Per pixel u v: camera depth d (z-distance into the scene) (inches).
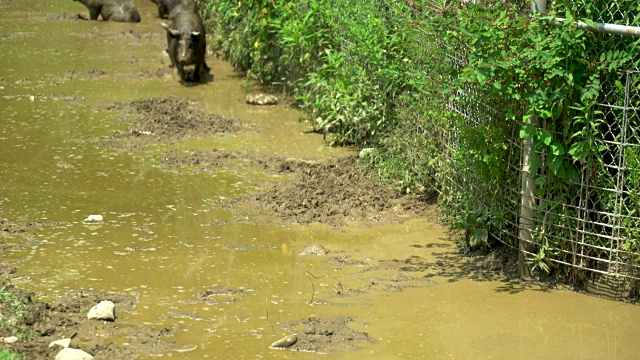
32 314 279.4
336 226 389.1
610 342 275.7
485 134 335.6
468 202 359.3
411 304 305.3
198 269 335.0
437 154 405.4
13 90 639.8
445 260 349.7
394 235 378.9
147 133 532.4
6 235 365.1
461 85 349.4
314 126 543.5
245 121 568.4
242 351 266.1
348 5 509.7
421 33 377.7
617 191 302.4
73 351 250.5
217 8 781.9
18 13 1018.1
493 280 328.8
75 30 913.5
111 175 452.1
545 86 306.8
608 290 313.3
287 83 628.1
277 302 305.3
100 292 309.6
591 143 301.0
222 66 754.2
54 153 487.2
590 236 312.8
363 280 327.6
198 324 285.9
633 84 297.7
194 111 589.3
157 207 406.6
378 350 268.7
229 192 429.4
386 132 471.5
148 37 883.4
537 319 293.4
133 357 259.6
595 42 306.7
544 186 319.0
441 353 266.8
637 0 298.4
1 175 446.9
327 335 278.5
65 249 351.9
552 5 306.2
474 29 314.8
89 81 679.1
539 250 322.0
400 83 451.2
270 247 361.1
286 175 458.3
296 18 573.9
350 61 502.6
